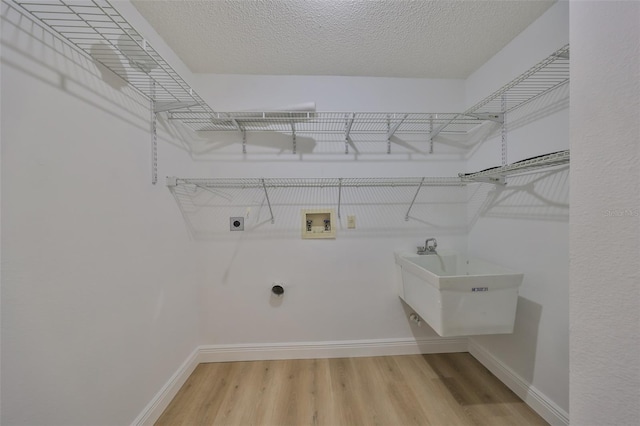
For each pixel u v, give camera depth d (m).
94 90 0.99
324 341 1.87
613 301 0.43
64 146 0.86
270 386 1.55
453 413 1.32
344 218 1.88
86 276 0.94
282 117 1.67
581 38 0.47
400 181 1.89
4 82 0.71
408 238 1.90
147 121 1.31
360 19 1.31
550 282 1.24
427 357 1.84
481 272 1.66
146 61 1.21
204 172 1.81
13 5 0.73
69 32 0.87
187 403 1.42
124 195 1.14
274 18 1.31
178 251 1.59
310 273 1.87
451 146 1.91
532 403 1.34
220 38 1.45
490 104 1.64
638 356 0.39
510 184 1.50
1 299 0.70
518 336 1.43
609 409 0.43
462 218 1.92
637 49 0.39
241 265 1.84
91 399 0.95
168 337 1.46
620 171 0.41
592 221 0.46
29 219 0.76
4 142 0.71
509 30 1.40
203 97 1.80
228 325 1.84
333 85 1.85
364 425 1.26
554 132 1.22
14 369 0.72
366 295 1.89
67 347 0.86
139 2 1.21
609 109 0.43
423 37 1.45
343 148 1.87
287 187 1.86
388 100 1.87
